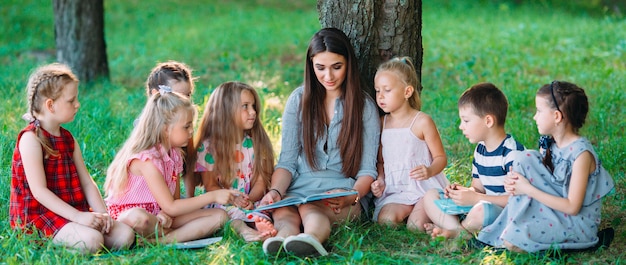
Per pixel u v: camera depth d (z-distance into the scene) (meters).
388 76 4.50
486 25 14.59
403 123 4.63
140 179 4.27
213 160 4.55
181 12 17.91
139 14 17.42
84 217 3.98
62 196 4.18
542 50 11.27
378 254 4.03
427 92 8.62
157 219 4.17
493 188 4.41
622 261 3.89
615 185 5.21
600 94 7.93
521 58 10.62
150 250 3.93
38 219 4.07
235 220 4.31
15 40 14.01
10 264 3.74
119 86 9.38
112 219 4.05
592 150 3.93
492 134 4.38
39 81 4.05
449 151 6.15
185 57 11.56
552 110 3.92
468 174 5.54
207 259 3.89
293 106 4.73
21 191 4.09
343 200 4.41
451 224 4.22
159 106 4.24
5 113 7.00
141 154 4.21
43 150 4.07
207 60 11.41
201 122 4.62
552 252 3.94
